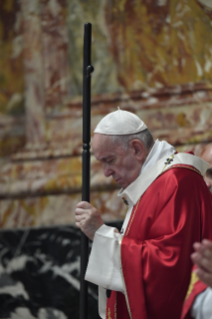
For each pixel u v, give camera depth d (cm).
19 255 1675
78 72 1747
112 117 923
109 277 808
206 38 1543
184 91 1563
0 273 1678
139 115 1614
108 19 1697
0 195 1723
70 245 1619
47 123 1758
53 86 1764
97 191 1590
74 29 1752
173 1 1598
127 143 905
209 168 1141
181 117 1555
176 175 860
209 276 600
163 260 774
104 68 1684
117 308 860
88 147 914
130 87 1648
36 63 1788
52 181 1666
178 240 790
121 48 1672
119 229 1548
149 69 1628
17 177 1728
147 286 777
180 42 1583
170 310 771
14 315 1636
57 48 1769
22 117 1791
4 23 1836
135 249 797
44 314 1597
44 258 1641
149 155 913
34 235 1669
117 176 919
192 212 825
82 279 885
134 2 1661
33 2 1800
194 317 715
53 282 1612
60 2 1769
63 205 1655
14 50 1819
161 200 844
